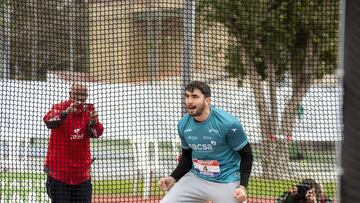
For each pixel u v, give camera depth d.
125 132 17.41
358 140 3.59
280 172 16.36
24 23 15.12
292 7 19.42
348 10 3.59
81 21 15.89
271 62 20.09
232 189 11.38
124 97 17.44
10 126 15.05
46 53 15.36
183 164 11.94
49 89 15.21
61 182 13.67
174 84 16.72
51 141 13.73
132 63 16.83
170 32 17.06
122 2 16.83
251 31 20.30
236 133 11.06
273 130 17.23
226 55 20.27
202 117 11.17
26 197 15.41
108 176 16.44
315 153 16.44
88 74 16.14
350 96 3.60
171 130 16.69
